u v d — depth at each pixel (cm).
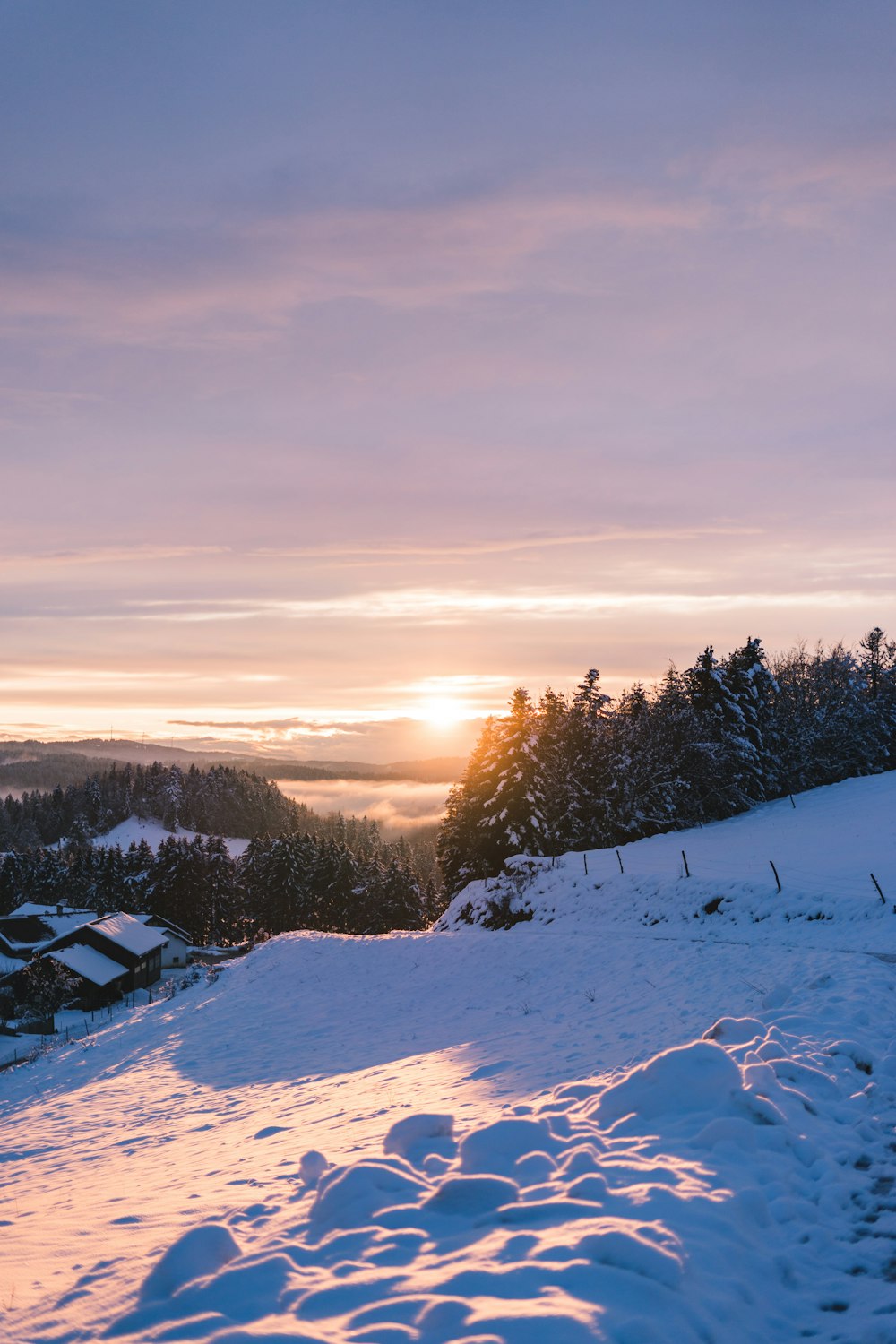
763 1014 1412
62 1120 2203
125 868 12500
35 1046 4934
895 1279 586
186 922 10675
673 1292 526
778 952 2319
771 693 6681
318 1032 2814
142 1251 704
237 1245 627
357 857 12794
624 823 5741
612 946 2936
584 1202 641
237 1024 3109
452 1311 502
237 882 12019
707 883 3189
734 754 5912
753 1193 668
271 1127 1548
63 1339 531
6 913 13288
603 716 6256
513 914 3909
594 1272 541
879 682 8000
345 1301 532
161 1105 2184
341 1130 1325
